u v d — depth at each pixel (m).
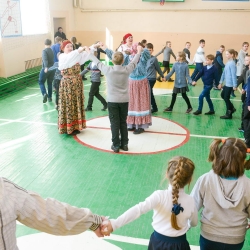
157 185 4.29
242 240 2.21
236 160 2.06
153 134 6.16
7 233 1.26
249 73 6.52
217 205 2.16
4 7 9.53
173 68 7.31
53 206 1.47
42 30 12.36
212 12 13.49
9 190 1.30
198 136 6.10
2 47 9.60
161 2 13.75
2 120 6.86
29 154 5.19
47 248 3.10
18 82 9.84
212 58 7.00
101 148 5.46
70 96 5.73
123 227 3.42
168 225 2.12
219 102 8.63
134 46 5.69
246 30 13.43
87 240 3.23
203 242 2.27
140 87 5.94
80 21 14.82
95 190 4.14
